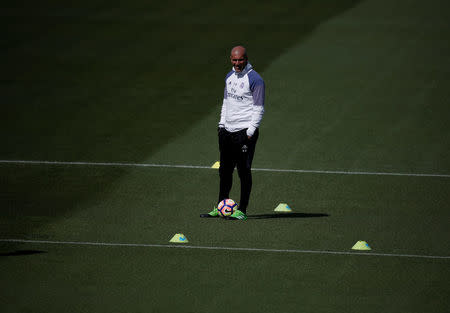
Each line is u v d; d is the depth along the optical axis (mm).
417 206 46906
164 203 47094
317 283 34719
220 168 45000
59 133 64688
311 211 45812
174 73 83188
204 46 92312
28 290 33688
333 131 65062
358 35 95438
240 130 43750
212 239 40562
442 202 47812
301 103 73000
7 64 86062
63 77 81812
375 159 57625
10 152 59188
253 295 33312
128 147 60531
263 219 44188
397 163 56688
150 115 69812
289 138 63125
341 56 87938
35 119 68688
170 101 74125
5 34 96750
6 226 42594
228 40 94500
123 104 73188
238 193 49656
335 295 33375
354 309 31969
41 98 75188
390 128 65875
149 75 82625
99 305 32219
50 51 90562
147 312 31547
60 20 102750
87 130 65438
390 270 36438
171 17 103750
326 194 49312
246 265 36844
